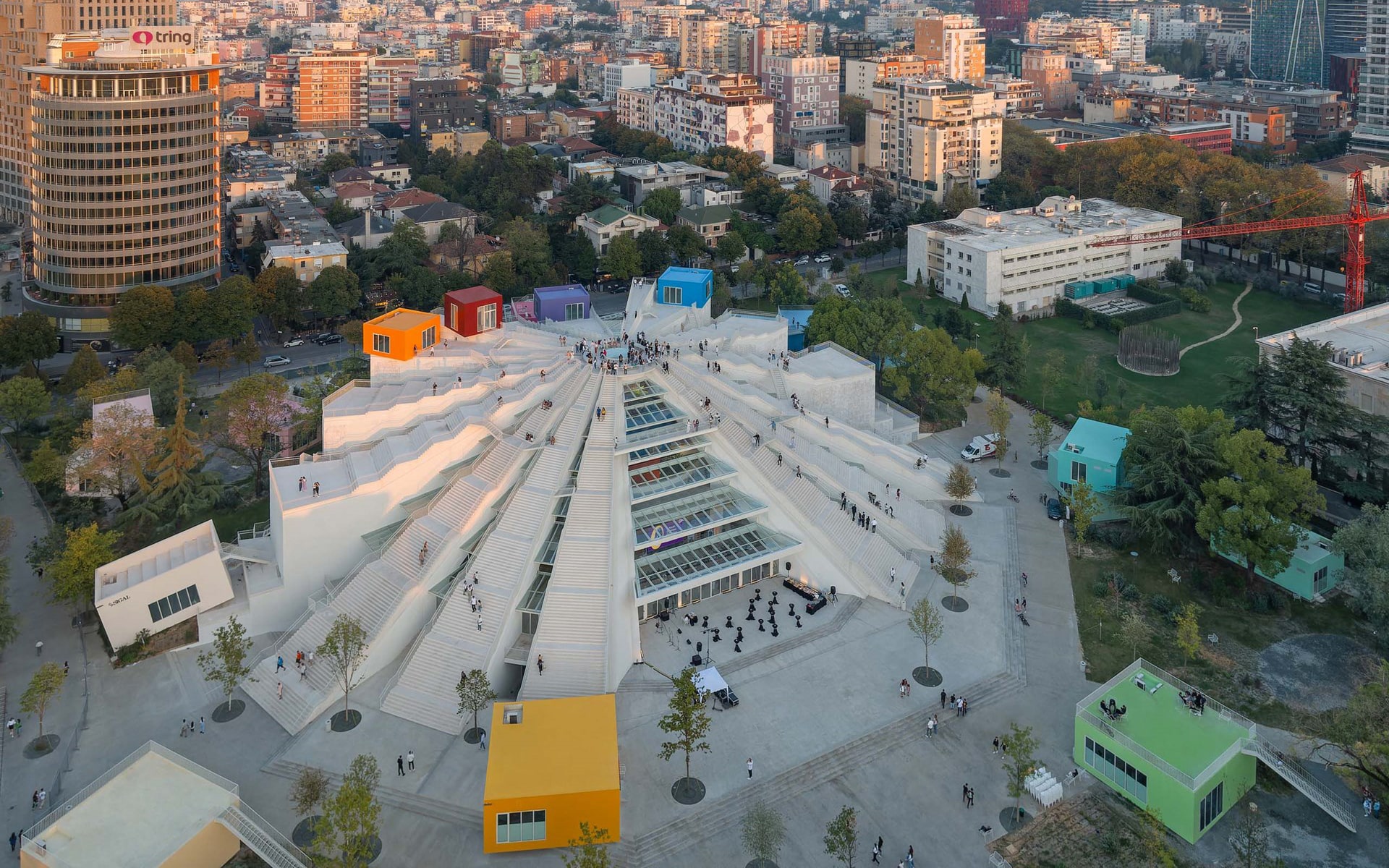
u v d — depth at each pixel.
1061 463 186.25
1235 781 118.56
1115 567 167.50
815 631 151.25
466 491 155.62
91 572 150.50
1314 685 138.12
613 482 155.38
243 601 154.00
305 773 113.94
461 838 114.69
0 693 137.38
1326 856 111.56
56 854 105.56
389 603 143.88
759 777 123.19
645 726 132.00
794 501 163.88
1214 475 169.12
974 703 136.25
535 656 139.12
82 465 184.25
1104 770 121.56
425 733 130.38
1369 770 115.94
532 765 115.38
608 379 167.00
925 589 162.12
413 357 182.00
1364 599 144.38
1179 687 129.38
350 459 163.50
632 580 151.12
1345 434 188.88
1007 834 115.19
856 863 111.31
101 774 122.88
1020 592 160.88
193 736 130.00
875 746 128.62
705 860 112.19
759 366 196.38
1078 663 143.88
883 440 198.25
